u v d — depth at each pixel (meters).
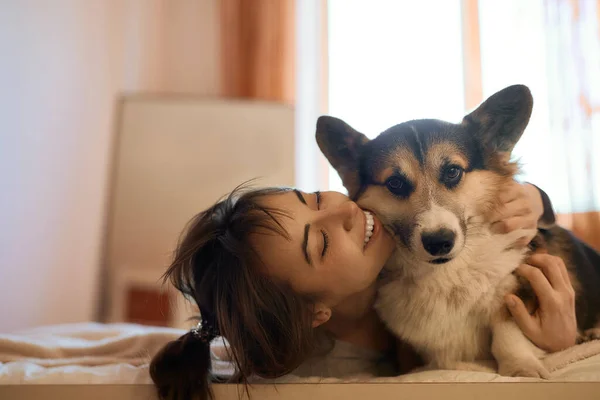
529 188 1.52
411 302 1.25
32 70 2.81
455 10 3.87
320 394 1.01
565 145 3.37
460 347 1.25
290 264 1.17
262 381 1.12
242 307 1.14
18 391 1.02
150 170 3.62
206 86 4.42
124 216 3.56
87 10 3.44
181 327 2.74
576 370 1.07
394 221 1.31
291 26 4.10
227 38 4.17
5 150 2.55
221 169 3.63
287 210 1.21
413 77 3.87
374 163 1.41
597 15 3.45
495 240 1.27
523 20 3.67
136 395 1.04
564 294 1.20
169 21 4.48
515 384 0.98
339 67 3.95
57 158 3.09
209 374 1.14
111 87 3.83
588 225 3.23
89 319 3.51
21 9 2.70
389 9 3.96
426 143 1.34
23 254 2.72
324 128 1.55
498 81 3.69
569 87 3.41
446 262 1.19
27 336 1.77
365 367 1.41
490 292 1.21
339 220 1.19
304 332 1.16
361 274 1.18
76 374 1.17
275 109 3.72
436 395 0.98
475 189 1.32
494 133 1.43
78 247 3.38
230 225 1.25
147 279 3.49
